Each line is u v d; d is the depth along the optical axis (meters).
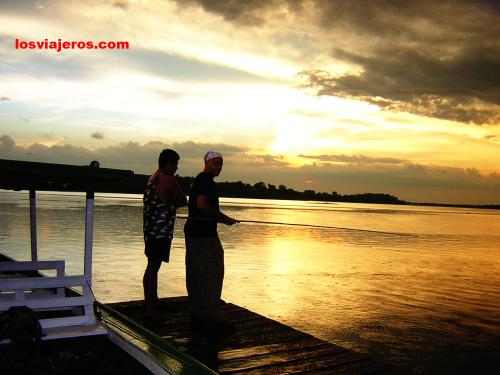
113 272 16.17
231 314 6.44
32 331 4.51
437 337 9.68
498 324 10.88
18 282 4.92
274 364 4.60
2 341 4.45
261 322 6.04
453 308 12.56
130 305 6.62
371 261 22.83
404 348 8.89
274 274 17.55
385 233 44.97
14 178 4.94
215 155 5.44
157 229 5.83
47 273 15.19
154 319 5.92
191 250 5.54
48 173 4.98
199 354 4.80
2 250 21.66
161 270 17.08
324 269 19.39
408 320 11.05
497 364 8.01
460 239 41.28
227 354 4.83
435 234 47.16
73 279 5.19
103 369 4.23
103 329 5.01
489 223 89.75
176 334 5.39
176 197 5.87
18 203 74.62
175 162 5.86
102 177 5.36
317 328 10.20
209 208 5.39
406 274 18.88
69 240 26.38
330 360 4.75
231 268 18.75
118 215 52.91
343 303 12.80
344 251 27.31
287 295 13.65
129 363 4.38
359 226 57.16
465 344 9.15
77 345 4.76
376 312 11.79
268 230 43.38
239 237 34.75
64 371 4.17
